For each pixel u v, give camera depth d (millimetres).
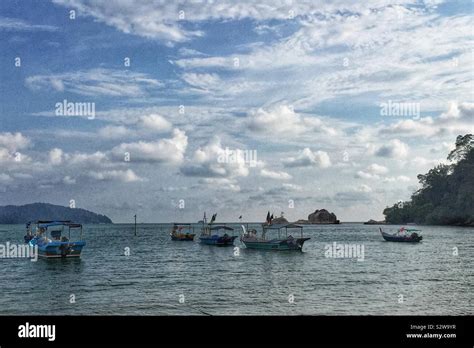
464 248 78625
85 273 48094
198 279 42781
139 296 33688
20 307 30094
